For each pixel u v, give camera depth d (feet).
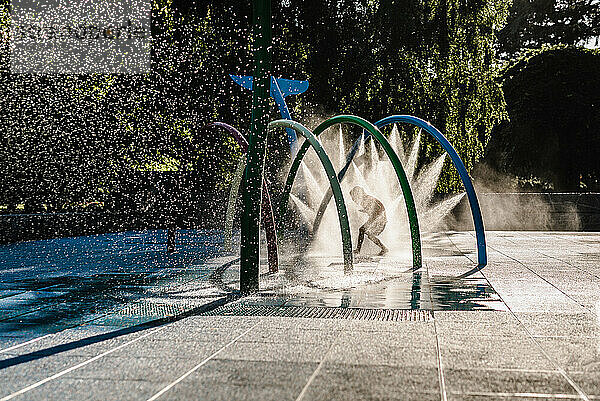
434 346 16.37
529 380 13.26
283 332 18.16
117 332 18.25
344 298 24.49
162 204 72.84
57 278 30.99
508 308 22.22
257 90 26.32
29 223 55.77
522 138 104.42
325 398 12.08
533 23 151.33
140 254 43.83
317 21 72.79
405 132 74.43
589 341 16.92
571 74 102.73
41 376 13.66
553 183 108.99
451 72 71.72
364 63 71.92
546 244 54.19
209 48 68.44
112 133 64.03
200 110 68.39
